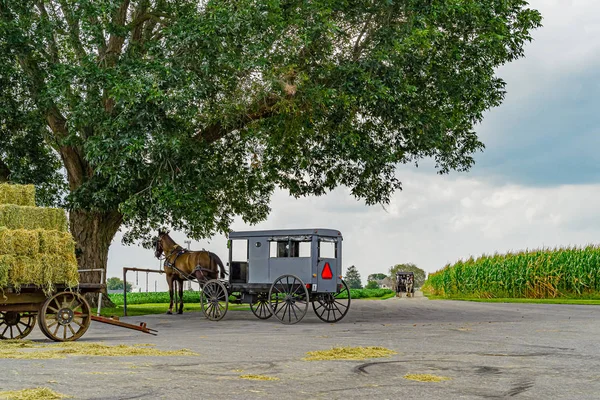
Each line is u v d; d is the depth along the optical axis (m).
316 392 6.30
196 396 5.91
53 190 25.59
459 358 9.25
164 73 18.22
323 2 19.52
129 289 44.31
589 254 35.38
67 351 9.66
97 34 19.52
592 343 11.60
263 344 11.52
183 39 18.48
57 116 23.56
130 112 18.45
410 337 12.99
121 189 19.83
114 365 8.02
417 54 20.06
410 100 20.70
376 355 9.45
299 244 18.39
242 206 27.59
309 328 15.98
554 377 7.53
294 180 25.66
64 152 23.97
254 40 18.88
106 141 18.30
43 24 20.58
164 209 19.09
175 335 13.85
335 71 19.89
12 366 7.78
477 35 21.41
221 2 18.78
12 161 23.70
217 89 19.80
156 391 6.13
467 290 41.44
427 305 29.84
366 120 22.75
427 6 19.78
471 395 6.29
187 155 19.83
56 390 6.06
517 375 7.66
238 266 19.69
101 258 24.47
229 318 20.33
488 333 13.92
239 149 24.94
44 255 11.43
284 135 20.97
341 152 21.92
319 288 18.17
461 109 22.81
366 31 21.06
